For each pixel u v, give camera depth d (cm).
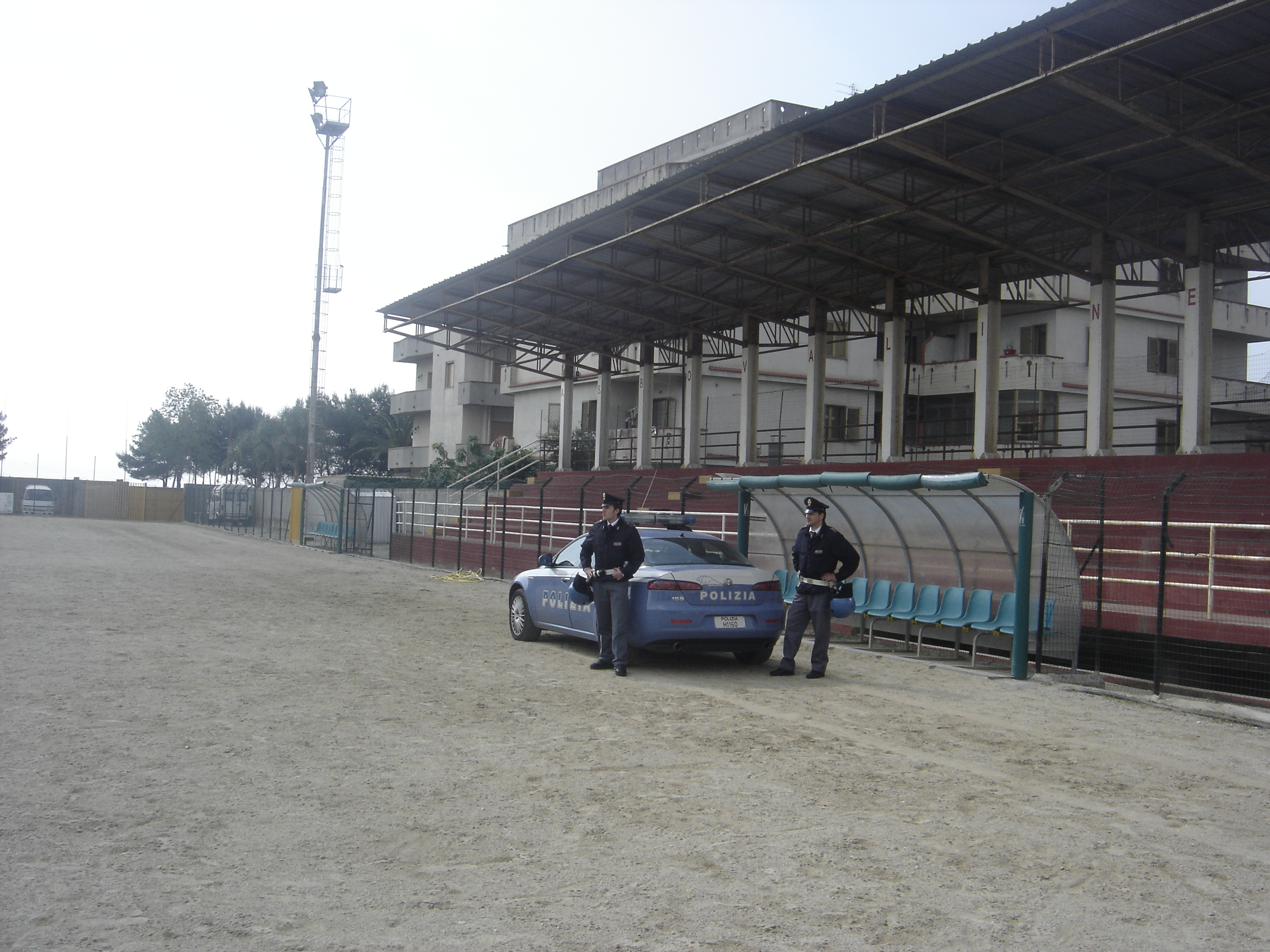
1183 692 1057
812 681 1059
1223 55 1337
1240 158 1476
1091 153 1709
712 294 2897
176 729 744
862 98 1516
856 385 3906
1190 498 1472
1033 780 664
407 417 6738
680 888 455
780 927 414
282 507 4684
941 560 1316
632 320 3262
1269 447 2997
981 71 1422
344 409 7669
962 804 600
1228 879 486
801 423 3822
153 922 405
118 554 2995
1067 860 506
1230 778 689
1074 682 1085
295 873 464
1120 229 1884
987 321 2289
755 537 1588
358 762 665
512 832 530
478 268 2709
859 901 445
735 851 507
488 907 429
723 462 3672
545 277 2747
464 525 3372
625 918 420
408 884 454
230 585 2044
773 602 1101
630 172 4478
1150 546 1471
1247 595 1275
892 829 549
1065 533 1139
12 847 489
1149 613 1205
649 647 1079
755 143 1741
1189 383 1919
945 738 789
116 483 7625
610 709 865
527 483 3659
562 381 3809
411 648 1209
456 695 912
